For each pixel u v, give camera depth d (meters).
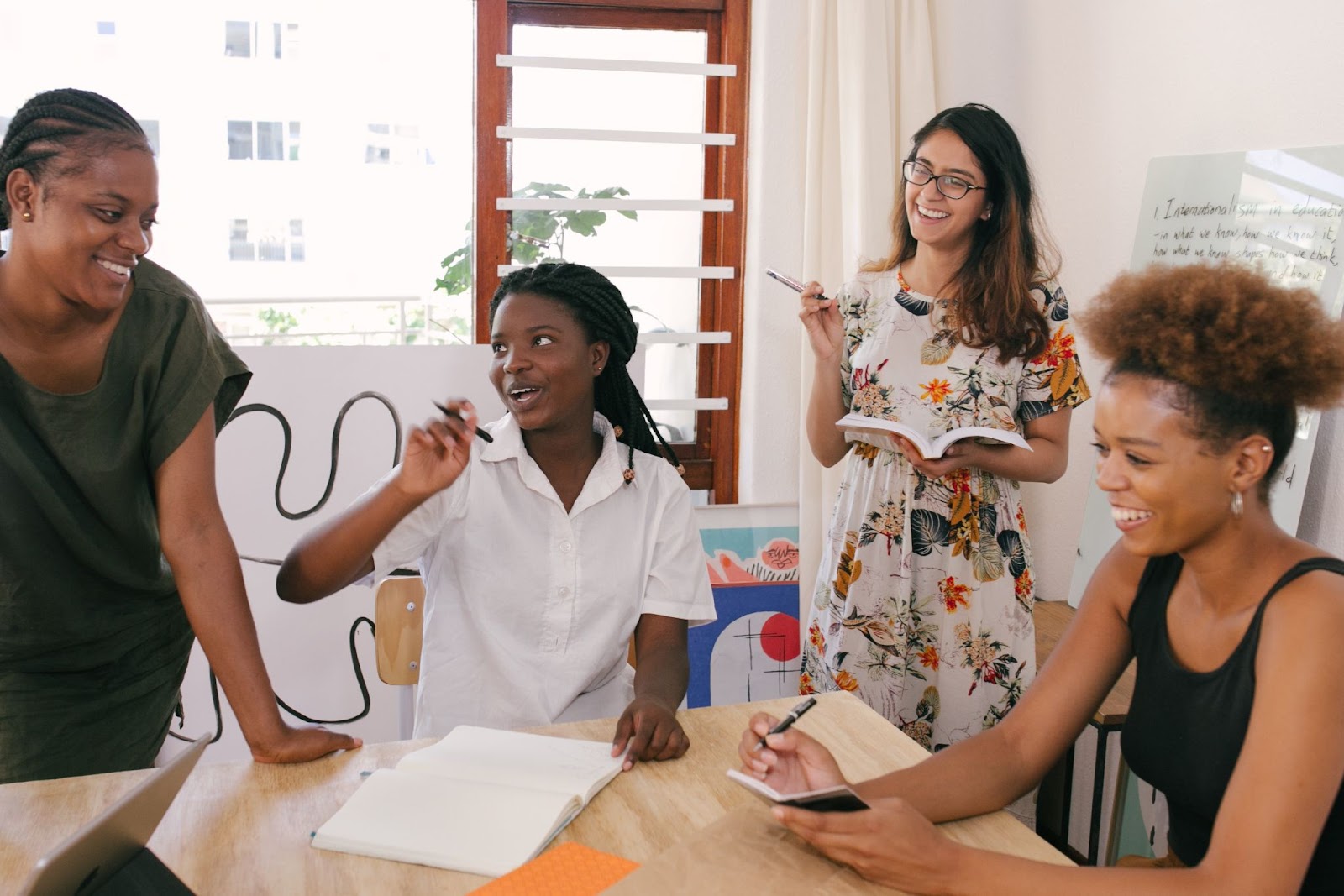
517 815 0.97
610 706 1.43
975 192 1.84
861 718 1.23
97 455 1.22
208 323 1.29
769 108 2.70
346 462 2.21
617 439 1.53
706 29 2.79
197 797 1.02
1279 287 0.91
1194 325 0.90
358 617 2.24
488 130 2.66
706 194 2.83
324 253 5.50
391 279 5.56
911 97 2.64
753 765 1.00
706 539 2.68
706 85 2.79
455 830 0.95
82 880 0.71
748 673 2.68
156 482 1.25
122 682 1.39
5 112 4.95
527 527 1.38
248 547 2.19
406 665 1.51
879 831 0.88
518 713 1.36
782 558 2.71
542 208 2.67
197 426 1.25
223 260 5.48
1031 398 1.90
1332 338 0.88
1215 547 0.97
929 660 1.90
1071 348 1.88
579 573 1.38
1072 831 2.08
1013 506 1.88
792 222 2.75
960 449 1.80
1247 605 0.97
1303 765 0.87
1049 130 2.69
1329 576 0.93
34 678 1.32
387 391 2.22
